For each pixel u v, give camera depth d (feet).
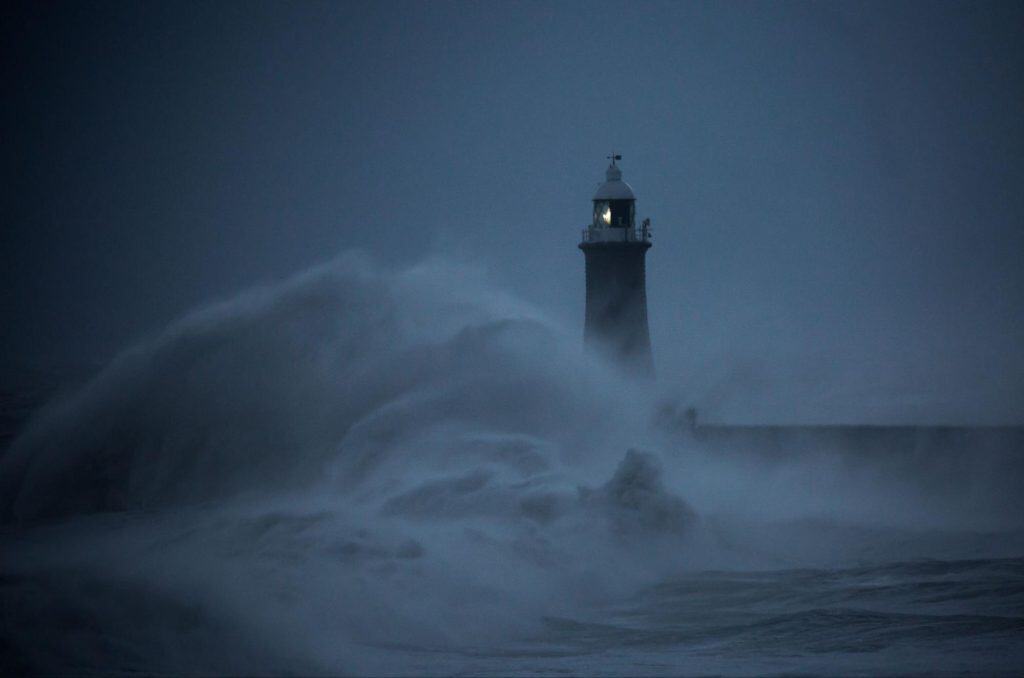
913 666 159.94
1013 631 179.63
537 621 189.26
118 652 151.74
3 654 146.30
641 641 177.37
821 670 158.20
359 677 153.17
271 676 150.51
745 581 222.69
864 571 231.50
